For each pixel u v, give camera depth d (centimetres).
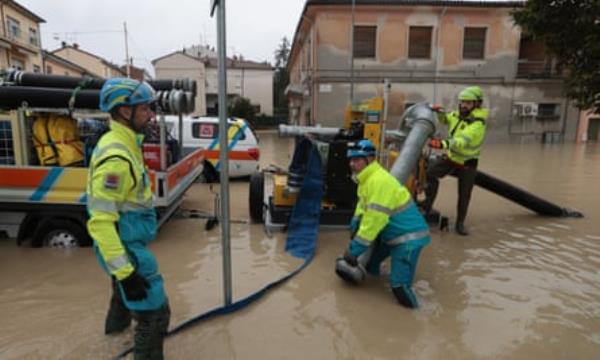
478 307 379
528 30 643
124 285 226
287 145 2192
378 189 366
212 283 426
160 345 260
